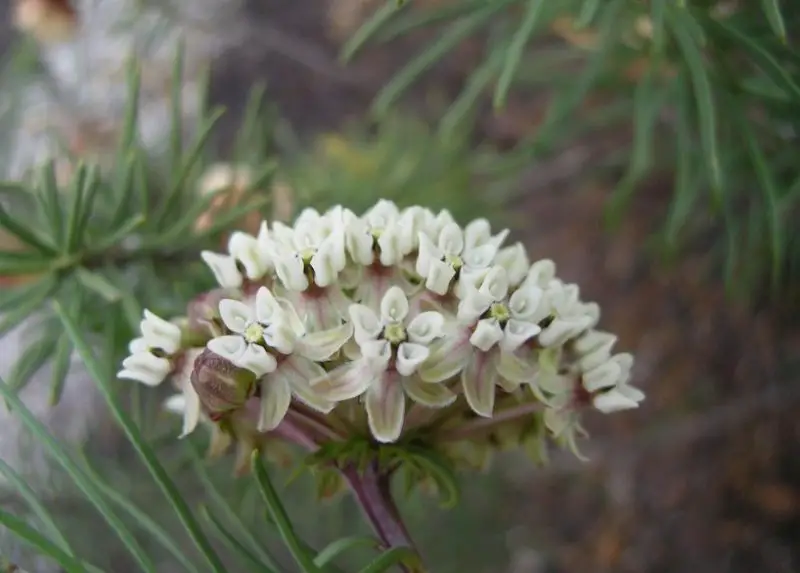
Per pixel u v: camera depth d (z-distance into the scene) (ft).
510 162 0.71
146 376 0.42
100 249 0.50
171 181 0.53
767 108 0.56
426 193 0.73
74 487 0.66
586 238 0.88
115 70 1.00
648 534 0.84
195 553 0.74
